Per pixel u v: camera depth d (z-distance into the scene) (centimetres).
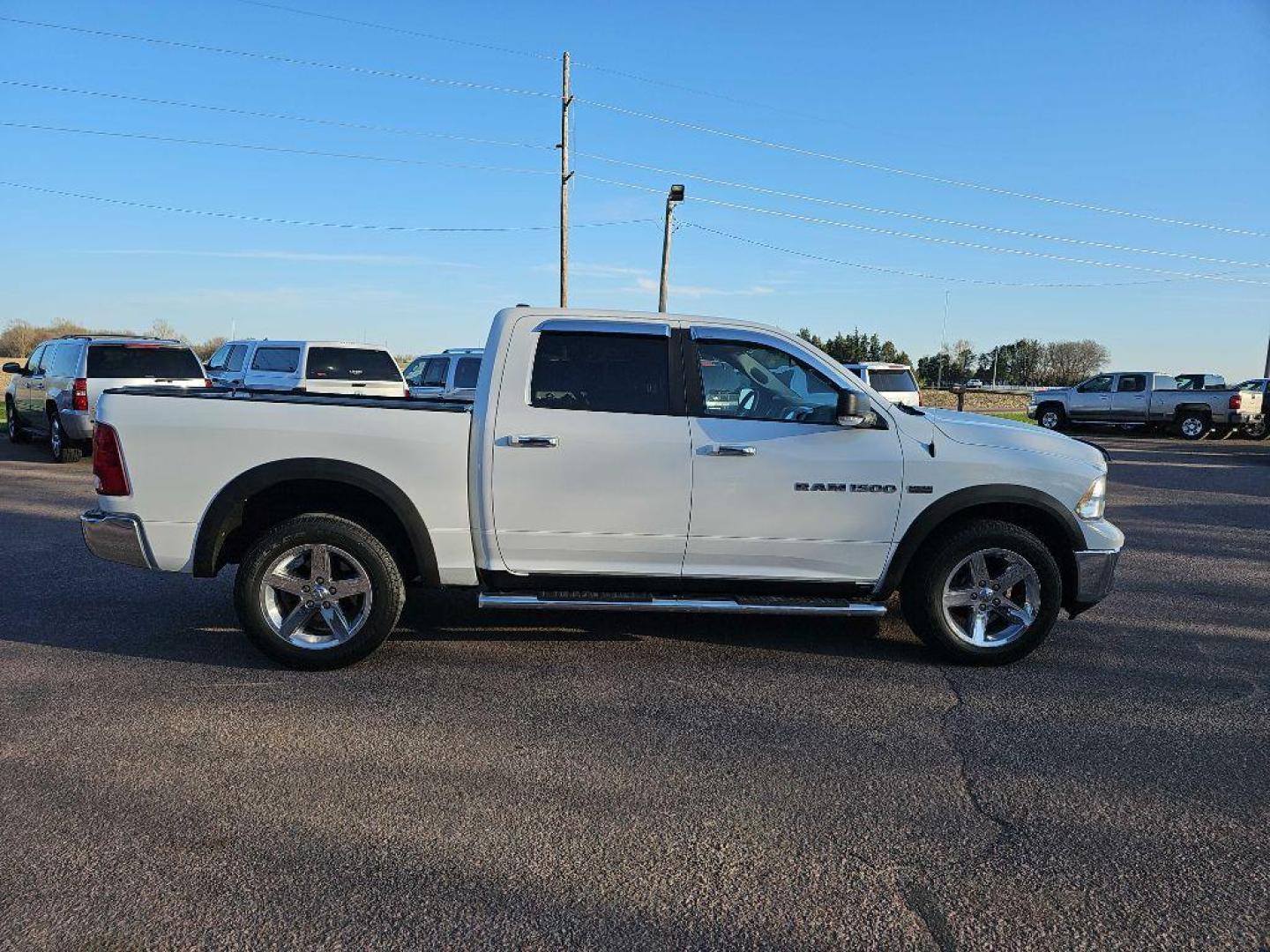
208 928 262
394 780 357
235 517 479
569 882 289
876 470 488
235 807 333
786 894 285
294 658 475
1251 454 2033
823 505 487
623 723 419
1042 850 314
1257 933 269
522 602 476
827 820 332
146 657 498
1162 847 316
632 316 499
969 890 289
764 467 483
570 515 481
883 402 500
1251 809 345
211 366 1836
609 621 586
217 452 468
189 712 421
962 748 397
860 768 376
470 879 290
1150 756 391
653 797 347
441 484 479
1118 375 2698
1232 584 727
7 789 343
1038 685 479
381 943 258
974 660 505
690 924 269
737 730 413
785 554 492
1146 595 685
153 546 472
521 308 500
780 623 590
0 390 3025
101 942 255
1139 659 525
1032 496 493
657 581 493
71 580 662
